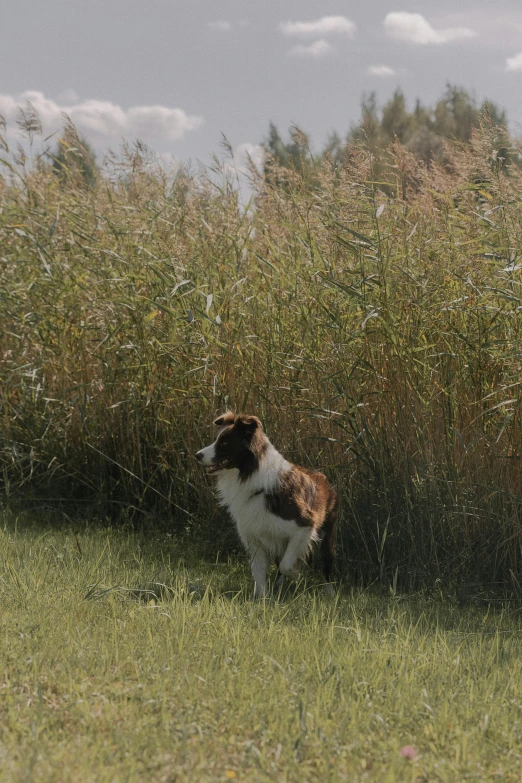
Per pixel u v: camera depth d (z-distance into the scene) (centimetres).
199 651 636
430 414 1000
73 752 447
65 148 1462
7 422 1283
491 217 1102
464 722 528
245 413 1118
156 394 1187
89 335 1275
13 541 1016
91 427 1233
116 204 1364
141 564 956
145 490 1164
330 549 968
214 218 1291
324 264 1115
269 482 902
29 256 1343
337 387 1024
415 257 1098
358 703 538
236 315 1155
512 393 973
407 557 980
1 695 527
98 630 671
